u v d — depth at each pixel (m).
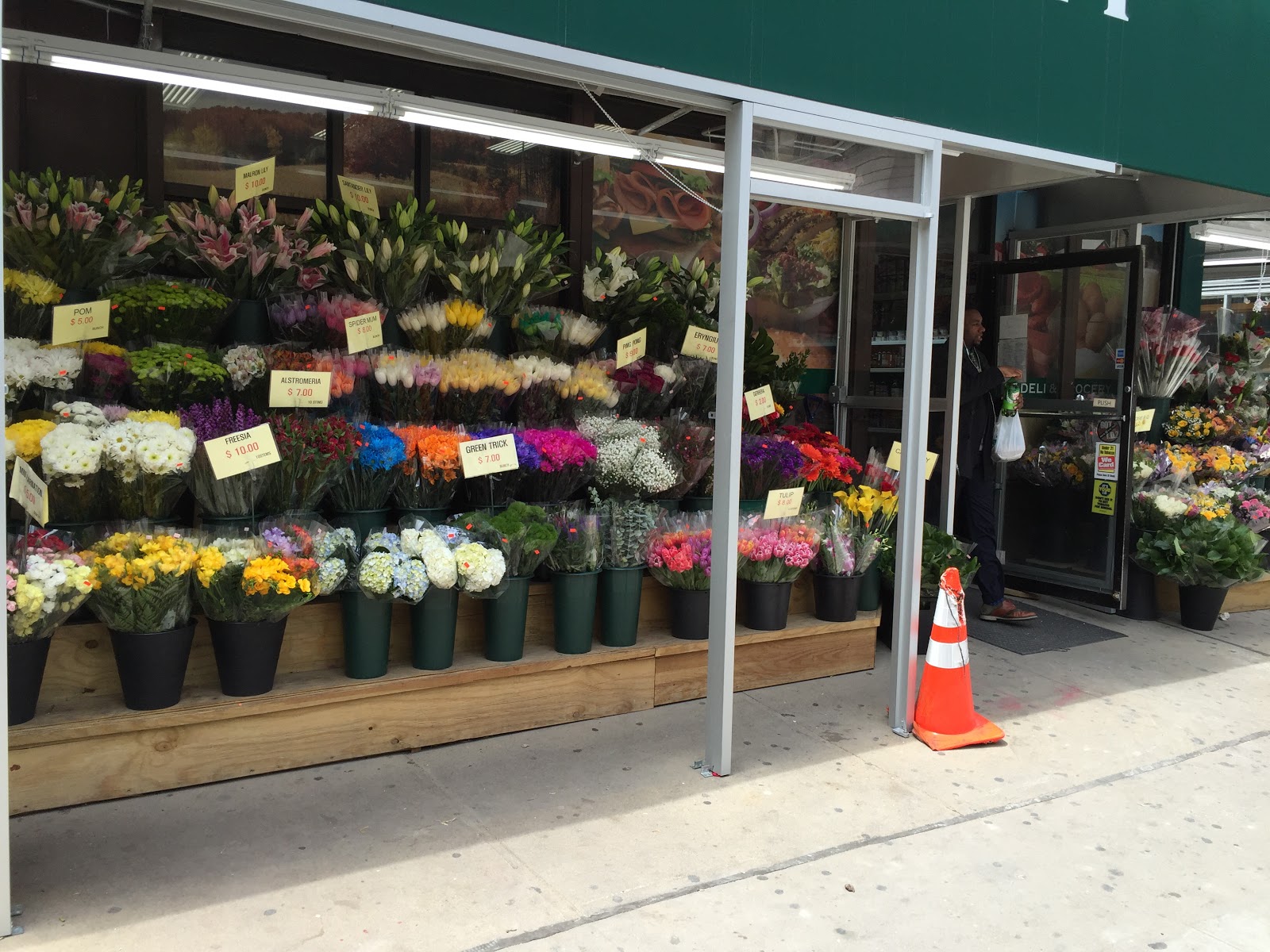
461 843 3.02
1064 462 6.39
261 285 3.96
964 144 3.89
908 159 3.84
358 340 3.83
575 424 4.45
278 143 4.38
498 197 4.94
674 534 4.29
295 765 3.46
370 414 4.12
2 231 2.36
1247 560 5.71
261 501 3.60
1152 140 4.45
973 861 3.07
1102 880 3.00
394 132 4.64
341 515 3.83
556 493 4.23
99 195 3.66
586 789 3.43
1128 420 5.97
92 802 3.13
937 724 3.99
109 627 3.14
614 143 4.37
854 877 2.94
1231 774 3.83
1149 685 4.86
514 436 4.02
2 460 2.38
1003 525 6.87
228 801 3.21
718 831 3.18
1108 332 6.12
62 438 3.14
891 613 5.20
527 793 3.39
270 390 3.65
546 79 4.02
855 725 4.16
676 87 3.18
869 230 6.12
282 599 3.21
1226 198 5.43
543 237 4.64
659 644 4.23
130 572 3.04
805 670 4.71
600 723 4.05
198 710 3.22
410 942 2.51
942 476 5.78
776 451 4.73
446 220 4.80
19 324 3.48
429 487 3.92
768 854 3.05
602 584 4.11
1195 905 2.88
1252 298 7.48
